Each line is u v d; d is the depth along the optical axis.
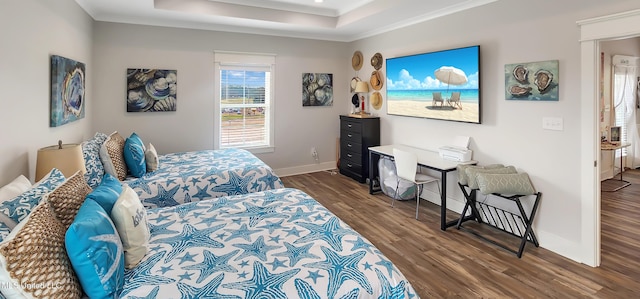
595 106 2.65
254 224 1.98
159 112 4.74
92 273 1.24
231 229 1.91
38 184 1.73
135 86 4.52
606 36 2.52
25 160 2.26
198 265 1.50
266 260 1.54
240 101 5.37
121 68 4.43
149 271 1.46
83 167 2.44
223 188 3.34
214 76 5.05
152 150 3.48
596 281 2.47
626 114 5.73
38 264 1.12
